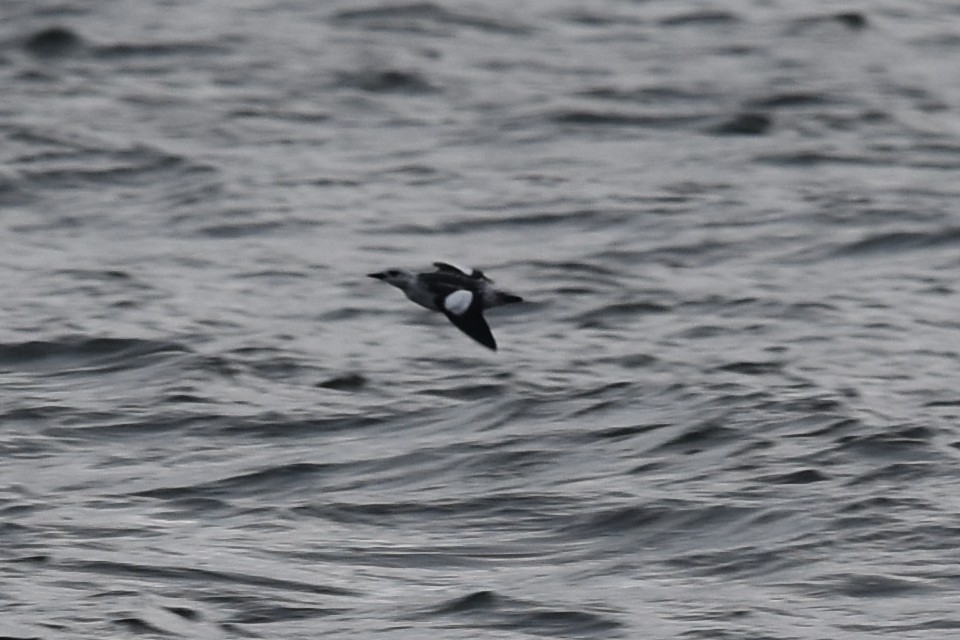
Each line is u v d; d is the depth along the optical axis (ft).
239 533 54.03
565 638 47.03
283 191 92.53
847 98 112.16
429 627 47.65
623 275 79.92
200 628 47.67
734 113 107.86
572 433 61.36
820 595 48.91
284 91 111.04
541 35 125.29
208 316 73.97
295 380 67.00
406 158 99.04
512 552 52.44
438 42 122.72
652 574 50.70
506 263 81.76
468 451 60.08
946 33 128.67
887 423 61.11
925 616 47.39
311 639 47.01
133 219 88.12
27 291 76.95
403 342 71.26
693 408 63.16
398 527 54.34
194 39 121.19
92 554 52.31
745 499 55.11
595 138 103.30
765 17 131.03
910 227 86.58
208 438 61.67
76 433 62.03
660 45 123.65
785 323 73.72
